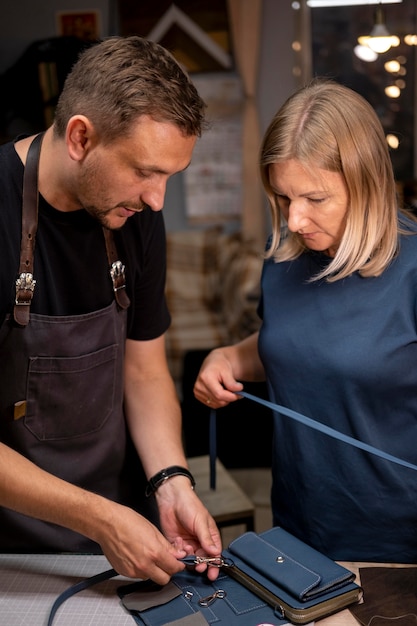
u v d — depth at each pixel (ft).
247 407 11.24
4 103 19.90
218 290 19.11
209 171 20.97
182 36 20.45
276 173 4.94
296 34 20.47
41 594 4.66
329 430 5.13
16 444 5.37
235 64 20.51
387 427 5.29
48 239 5.08
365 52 20.16
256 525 11.02
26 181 4.94
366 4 20.02
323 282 5.39
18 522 5.52
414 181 18.43
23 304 5.03
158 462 5.60
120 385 5.71
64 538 5.59
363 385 5.17
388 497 5.34
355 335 5.19
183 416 11.22
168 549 4.61
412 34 20.02
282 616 4.36
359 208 4.91
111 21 20.39
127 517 4.56
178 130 4.29
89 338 5.34
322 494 5.49
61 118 4.58
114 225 4.80
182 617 4.37
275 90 20.86
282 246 5.65
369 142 4.82
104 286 5.41
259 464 11.49
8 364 5.16
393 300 5.15
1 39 20.38
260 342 5.65
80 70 4.43
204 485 9.04
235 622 4.35
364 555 5.53
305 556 4.69
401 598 4.50
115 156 4.35
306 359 5.34
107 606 4.55
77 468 5.61
